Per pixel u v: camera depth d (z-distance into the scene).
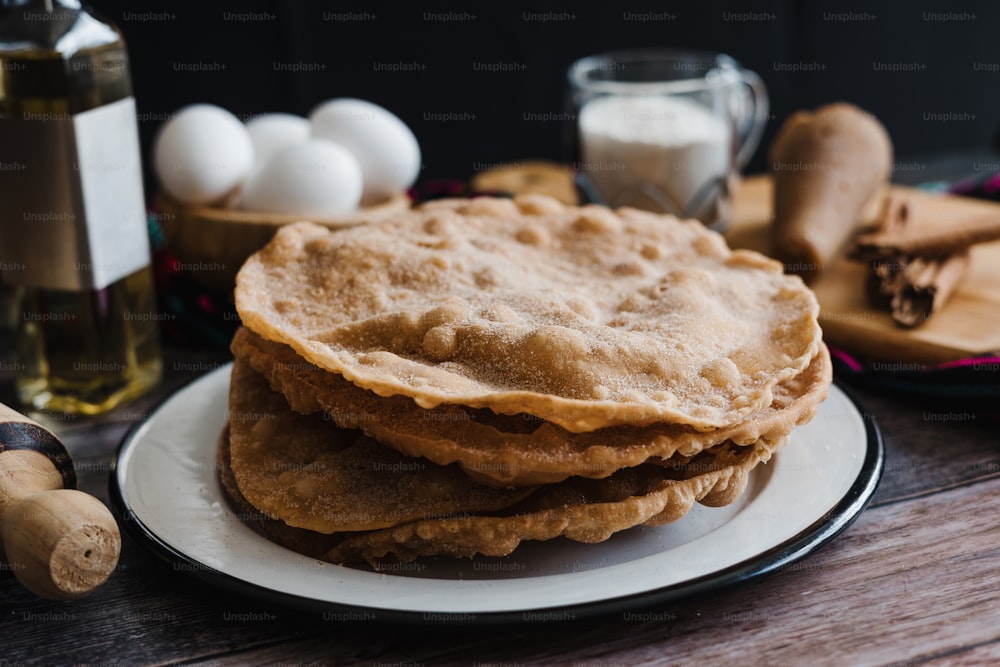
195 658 0.47
